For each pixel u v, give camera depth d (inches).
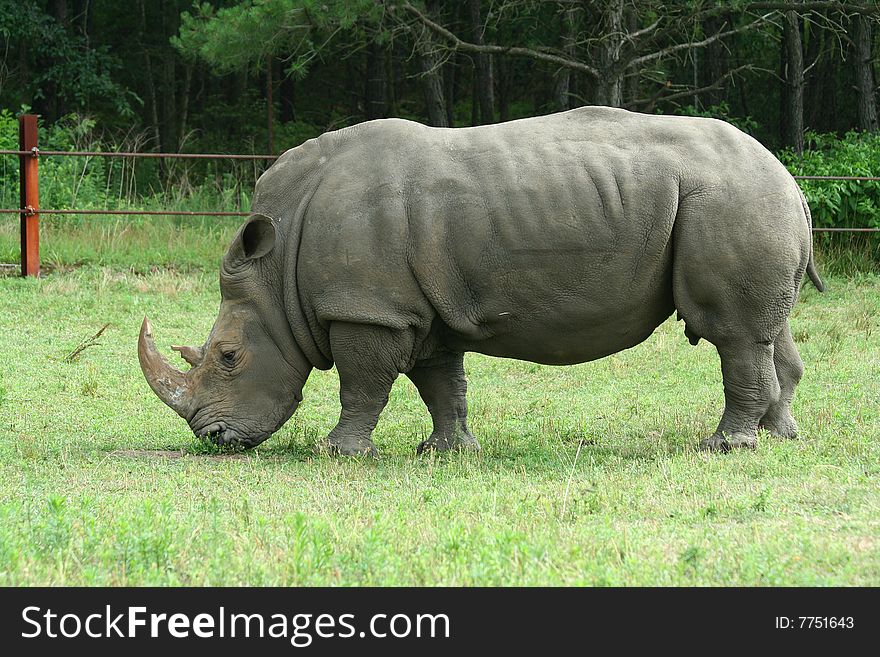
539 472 337.1
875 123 1145.4
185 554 234.4
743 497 280.2
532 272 342.6
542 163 344.2
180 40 877.8
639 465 336.5
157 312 610.2
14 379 478.9
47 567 223.3
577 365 540.1
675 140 348.8
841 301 651.5
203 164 1317.7
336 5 793.6
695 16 885.8
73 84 1248.8
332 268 346.3
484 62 1205.1
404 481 318.0
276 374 362.9
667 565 225.8
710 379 502.6
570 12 1020.5
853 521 256.2
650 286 346.6
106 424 413.7
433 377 380.2
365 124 363.6
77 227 751.7
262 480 318.3
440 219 342.6
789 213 343.9
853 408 422.0
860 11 873.5
